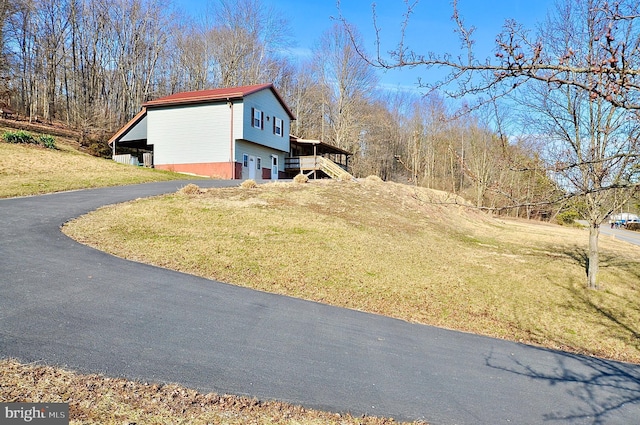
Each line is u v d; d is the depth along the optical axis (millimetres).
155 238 8445
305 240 9547
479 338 5605
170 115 23094
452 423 3131
